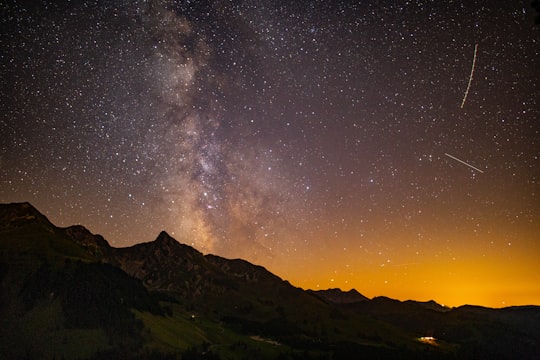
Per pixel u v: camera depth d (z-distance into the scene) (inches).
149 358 7500.0
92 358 7278.5
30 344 7677.2
